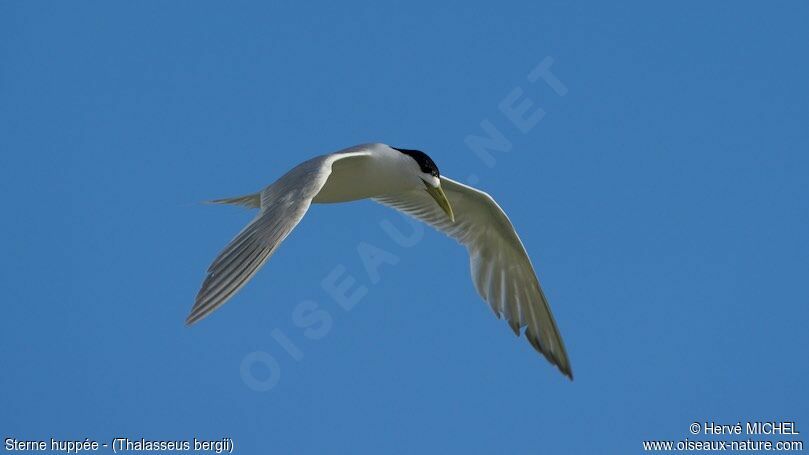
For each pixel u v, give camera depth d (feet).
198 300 34.14
